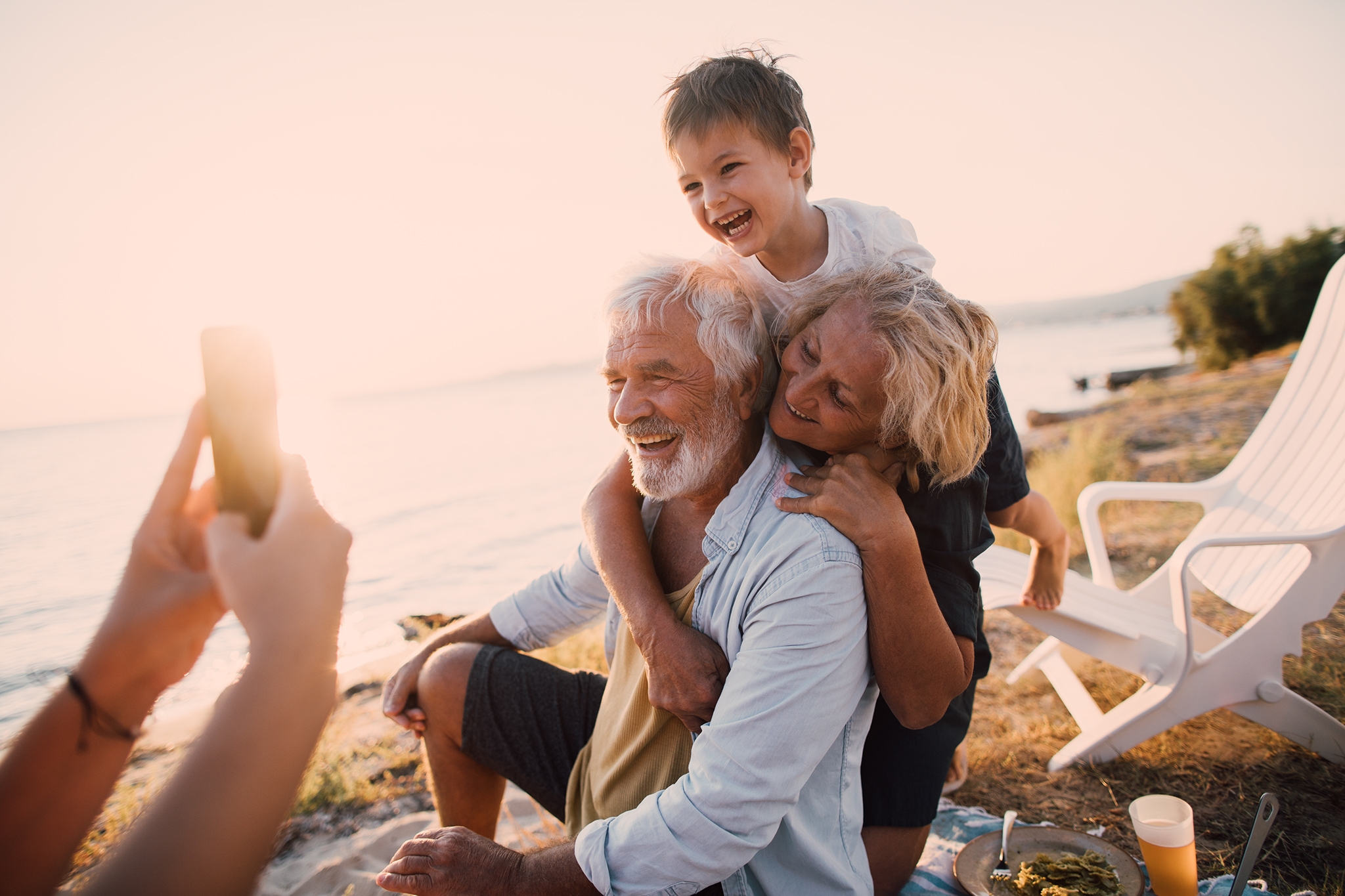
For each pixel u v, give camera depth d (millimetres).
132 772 3174
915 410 1540
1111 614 3020
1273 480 3387
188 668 702
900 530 1500
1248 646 2730
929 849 2422
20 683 5887
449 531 15805
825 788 1665
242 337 682
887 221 2543
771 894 1591
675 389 1671
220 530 659
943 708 1650
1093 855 2021
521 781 2010
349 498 20766
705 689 1579
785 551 1551
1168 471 7680
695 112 2500
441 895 1518
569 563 2162
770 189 2488
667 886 1461
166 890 537
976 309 1626
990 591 2945
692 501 1861
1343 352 3301
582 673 2057
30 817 653
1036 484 7531
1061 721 3293
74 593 12773
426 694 2064
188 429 704
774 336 1870
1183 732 3029
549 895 1514
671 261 1732
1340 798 2564
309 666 621
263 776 581
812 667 1479
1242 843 2414
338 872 2520
